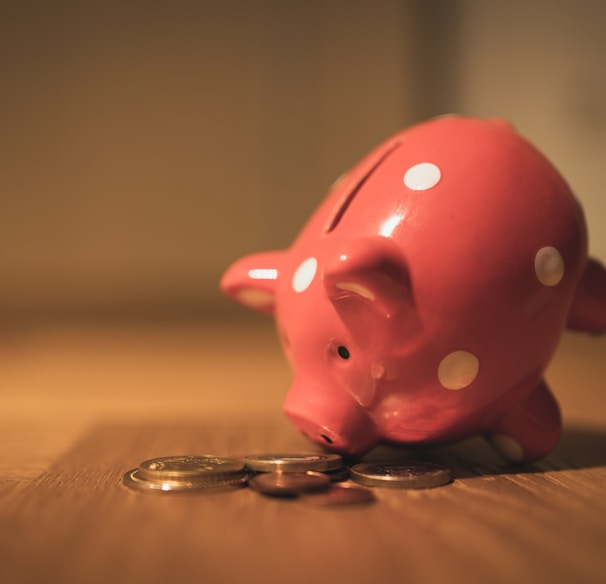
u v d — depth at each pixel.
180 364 0.52
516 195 0.20
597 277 0.22
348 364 0.20
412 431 0.21
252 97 1.03
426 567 0.14
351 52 1.04
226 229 1.05
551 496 0.18
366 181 0.21
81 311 0.98
